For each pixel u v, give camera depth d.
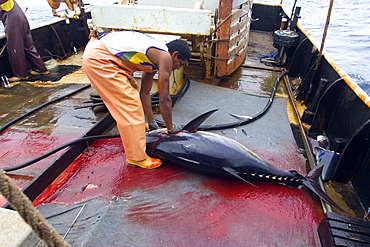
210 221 2.24
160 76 2.41
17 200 0.83
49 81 5.26
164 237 2.07
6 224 1.28
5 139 3.30
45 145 3.18
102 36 2.55
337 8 23.17
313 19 18.50
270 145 3.29
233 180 2.72
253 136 3.46
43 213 2.24
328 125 3.62
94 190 2.55
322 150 3.12
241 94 4.61
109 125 3.64
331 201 2.29
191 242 2.04
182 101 4.28
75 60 6.60
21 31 4.99
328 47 12.55
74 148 2.94
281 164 2.97
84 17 7.26
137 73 3.99
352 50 12.20
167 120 2.71
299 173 2.85
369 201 2.45
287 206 2.44
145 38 2.44
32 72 5.56
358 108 2.90
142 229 2.13
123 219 2.21
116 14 4.29
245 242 2.07
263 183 2.71
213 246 2.02
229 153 2.57
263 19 8.92
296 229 2.21
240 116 3.90
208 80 5.16
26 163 2.69
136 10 4.20
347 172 2.76
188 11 4.05
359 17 19.70
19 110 4.05
